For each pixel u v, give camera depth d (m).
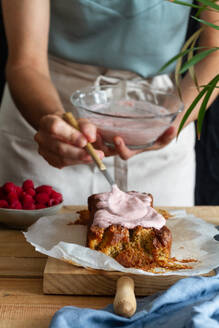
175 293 0.84
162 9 1.41
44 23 1.37
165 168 1.59
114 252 1.00
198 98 0.82
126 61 1.46
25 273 0.96
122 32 1.44
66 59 1.50
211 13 1.34
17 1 1.34
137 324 0.80
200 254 1.01
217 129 2.10
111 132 1.15
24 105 1.29
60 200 1.21
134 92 1.32
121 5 1.41
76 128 1.09
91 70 1.50
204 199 2.19
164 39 1.46
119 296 0.82
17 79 1.33
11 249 1.05
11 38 1.37
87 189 1.57
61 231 1.08
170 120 1.15
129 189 1.59
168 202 1.61
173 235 1.10
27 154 1.58
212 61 1.35
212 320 0.75
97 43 1.46
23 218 1.13
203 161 2.14
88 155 1.13
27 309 0.85
